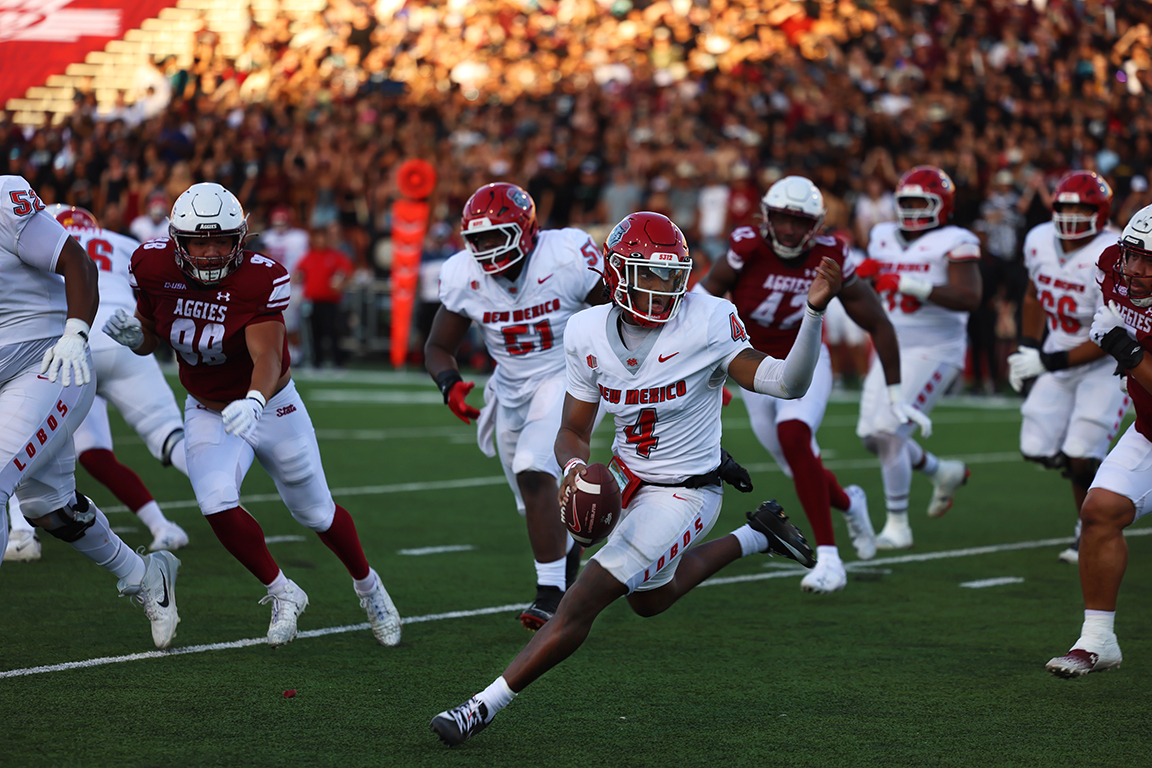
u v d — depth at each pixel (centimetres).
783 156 5466
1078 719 1272
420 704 1298
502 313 1683
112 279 1969
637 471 1256
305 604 1441
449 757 1145
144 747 1153
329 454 3177
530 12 7969
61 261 1323
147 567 1442
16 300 1352
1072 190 1969
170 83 7019
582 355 1230
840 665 1463
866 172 5228
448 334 1736
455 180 5625
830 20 7250
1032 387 2108
